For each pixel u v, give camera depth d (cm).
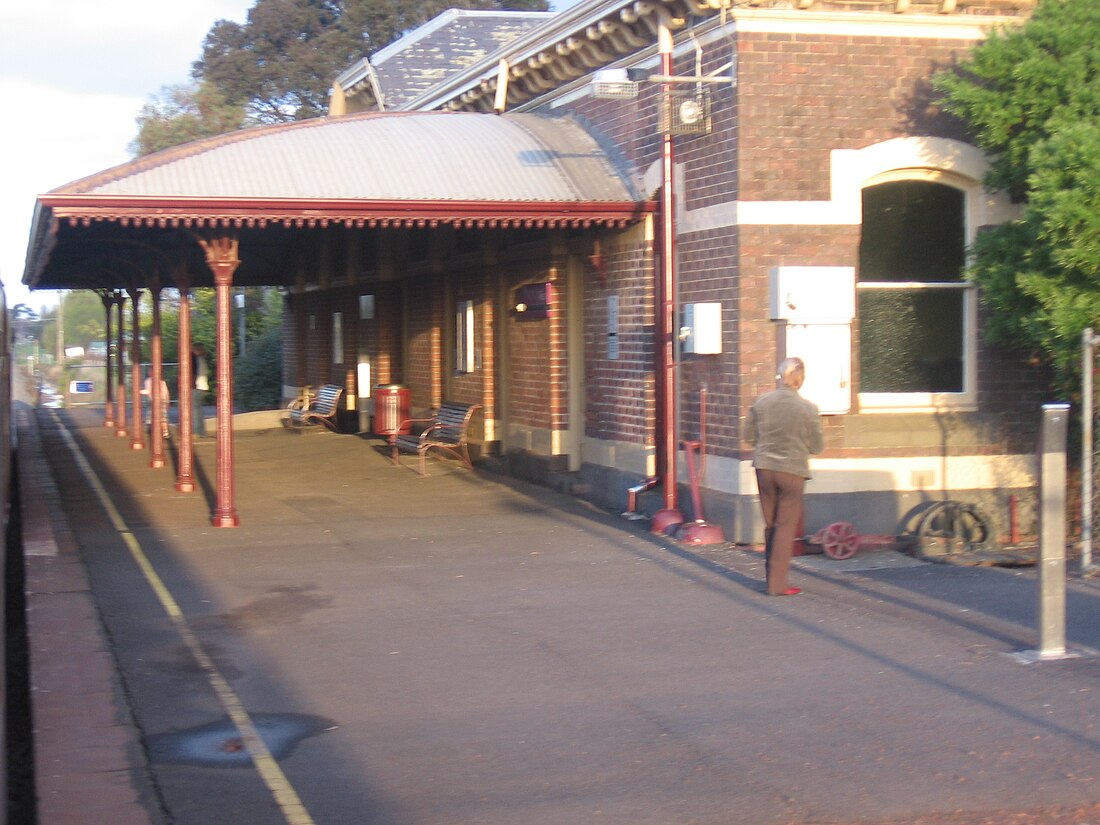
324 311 2442
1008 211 1181
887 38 1149
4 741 488
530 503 1391
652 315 1298
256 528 1227
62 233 1347
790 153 1132
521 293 1575
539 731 628
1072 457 1151
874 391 1180
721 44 1149
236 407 3556
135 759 581
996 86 1082
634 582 977
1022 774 565
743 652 771
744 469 1131
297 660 756
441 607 894
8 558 1280
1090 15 1028
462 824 515
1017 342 1138
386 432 1897
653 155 1284
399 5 5147
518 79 1609
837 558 1095
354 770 575
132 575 998
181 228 1215
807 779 562
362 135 1359
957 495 1176
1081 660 746
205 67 5278
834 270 1120
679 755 593
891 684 702
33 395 3616
